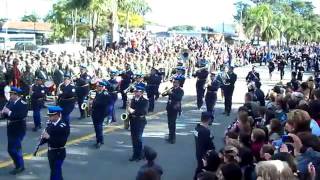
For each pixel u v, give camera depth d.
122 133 16.03
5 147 13.95
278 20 87.12
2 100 18.72
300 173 5.46
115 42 40.44
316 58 46.91
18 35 59.09
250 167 6.49
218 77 19.86
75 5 40.69
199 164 9.17
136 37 47.41
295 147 6.09
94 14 42.53
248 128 8.52
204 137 9.14
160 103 23.36
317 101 8.82
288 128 6.71
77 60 24.88
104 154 13.23
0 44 52.69
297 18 118.81
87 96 18.83
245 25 76.06
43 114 19.30
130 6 44.16
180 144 14.55
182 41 52.28
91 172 11.48
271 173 4.34
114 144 14.42
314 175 5.49
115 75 19.69
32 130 16.42
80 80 18.77
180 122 18.36
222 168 5.80
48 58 24.12
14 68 20.94
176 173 11.40
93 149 13.78
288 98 10.55
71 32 55.62
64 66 23.53
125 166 12.05
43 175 11.19
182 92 14.77
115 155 13.14
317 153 5.91
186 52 37.19
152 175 5.29
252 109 10.57
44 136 9.65
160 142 14.80
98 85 14.16
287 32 97.38
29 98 19.84
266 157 6.45
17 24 74.56
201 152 9.12
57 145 9.66
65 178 10.95
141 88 12.52
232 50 51.09
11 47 51.41
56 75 22.66
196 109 21.58
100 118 13.95
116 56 27.27
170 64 31.00
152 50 39.50
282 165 4.42
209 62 36.88
